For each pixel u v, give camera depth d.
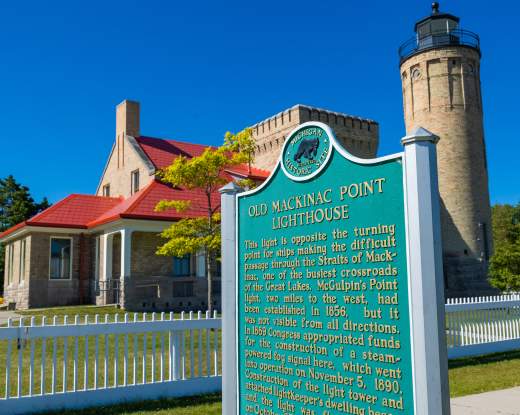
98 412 7.82
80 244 27.17
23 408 7.68
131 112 31.89
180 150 32.44
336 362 4.75
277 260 5.49
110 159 33.38
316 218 5.10
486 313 13.22
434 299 4.04
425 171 4.18
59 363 10.99
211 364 10.75
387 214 4.46
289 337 5.25
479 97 34.19
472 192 32.66
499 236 59.66
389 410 4.26
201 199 26.66
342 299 4.77
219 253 20.06
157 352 11.95
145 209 24.06
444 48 33.34
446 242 32.53
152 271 25.16
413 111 34.34
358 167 4.74
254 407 5.57
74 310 21.72
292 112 33.00
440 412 3.91
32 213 53.12
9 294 29.05
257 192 5.82
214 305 24.16
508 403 7.96
